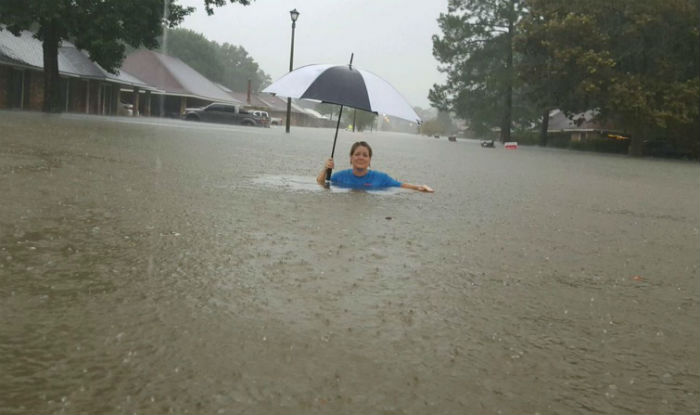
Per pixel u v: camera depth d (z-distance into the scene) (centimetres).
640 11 2820
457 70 5200
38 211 372
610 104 2856
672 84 2809
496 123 5550
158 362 167
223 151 1024
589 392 171
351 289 258
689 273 343
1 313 196
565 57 2902
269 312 218
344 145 1762
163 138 1255
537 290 282
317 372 169
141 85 4266
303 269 286
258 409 144
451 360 186
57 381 151
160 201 448
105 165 648
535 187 834
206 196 493
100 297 220
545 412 156
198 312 211
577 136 5097
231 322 204
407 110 656
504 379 175
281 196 534
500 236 423
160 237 328
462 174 978
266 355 178
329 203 516
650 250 411
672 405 165
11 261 258
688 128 2989
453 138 4722
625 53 2917
